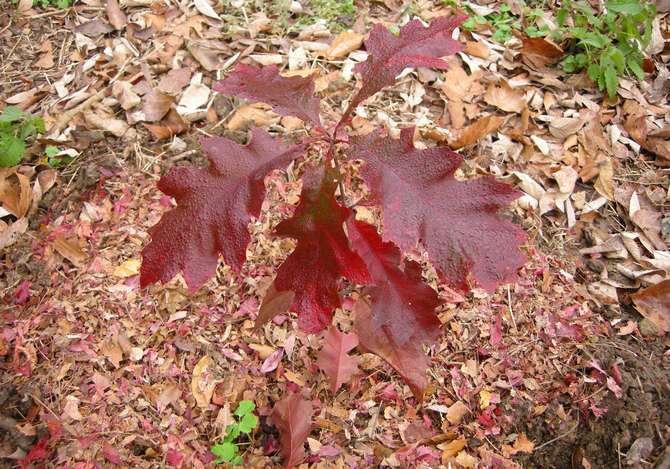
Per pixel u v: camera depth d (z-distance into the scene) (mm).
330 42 904
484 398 636
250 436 610
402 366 546
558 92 889
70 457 577
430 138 815
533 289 708
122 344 647
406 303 520
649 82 915
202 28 906
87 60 883
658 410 637
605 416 631
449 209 421
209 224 411
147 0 937
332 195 427
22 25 930
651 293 704
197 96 834
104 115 818
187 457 587
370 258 519
